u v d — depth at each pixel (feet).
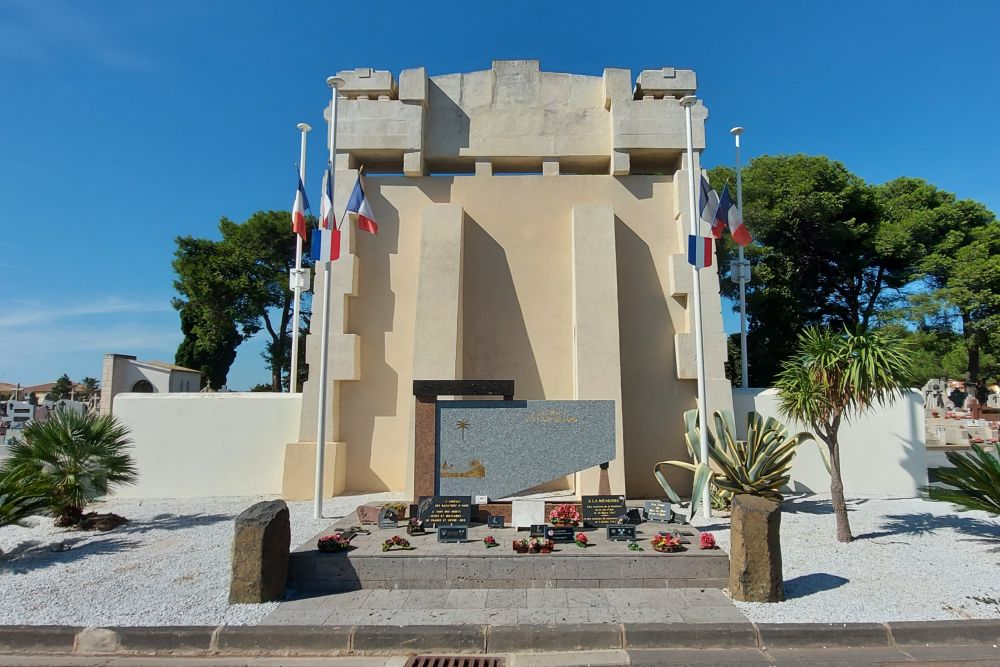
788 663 16.56
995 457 28.35
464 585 21.71
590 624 18.28
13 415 137.90
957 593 20.79
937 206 83.51
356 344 40.22
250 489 40.68
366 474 40.06
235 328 113.29
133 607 19.95
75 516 31.04
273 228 109.29
